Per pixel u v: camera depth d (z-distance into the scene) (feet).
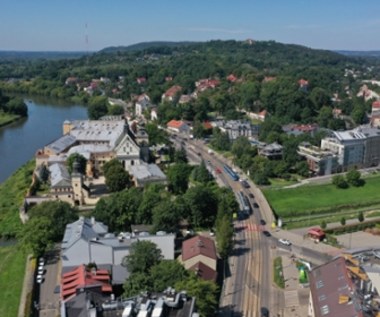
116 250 505.25
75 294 413.18
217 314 458.50
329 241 636.89
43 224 558.97
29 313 438.81
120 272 487.61
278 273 537.65
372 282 416.26
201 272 492.54
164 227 600.39
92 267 487.61
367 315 357.61
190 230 647.15
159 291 415.23
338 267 439.22
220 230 580.30
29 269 531.50
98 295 405.18
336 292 403.34
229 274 538.47
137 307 326.24
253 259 577.43
